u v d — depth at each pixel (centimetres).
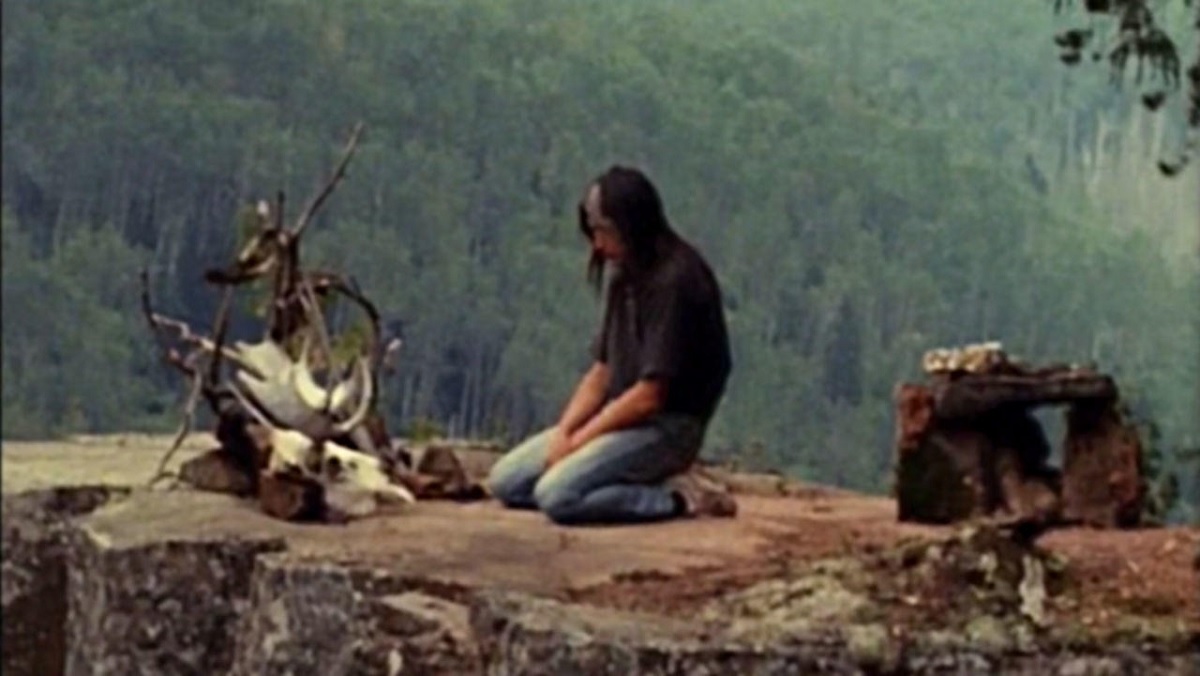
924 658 883
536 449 1227
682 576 1012
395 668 993
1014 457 1178
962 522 1131
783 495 1344
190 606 1133
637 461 1171
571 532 1139
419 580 1014
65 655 1295
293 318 1272
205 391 1262
